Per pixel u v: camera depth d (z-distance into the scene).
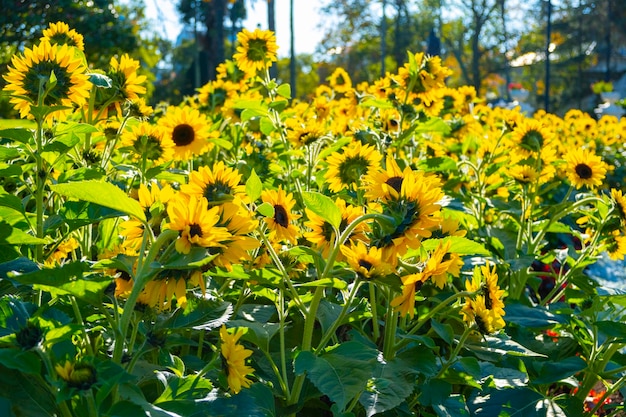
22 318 1.90
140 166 3.38
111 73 3.15
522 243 4.32
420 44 57.03
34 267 2.10
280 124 4.52
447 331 2.74
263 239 2.32
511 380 3.03
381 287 2.71
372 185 2.20
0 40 14.33
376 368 2.53
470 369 2.64
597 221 4.02
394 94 4.55
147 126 3.27
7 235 2.23
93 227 3.42
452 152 6.27
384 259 2.16
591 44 68.06
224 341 2.12
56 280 1.80
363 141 3.97
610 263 7.51
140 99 3.46
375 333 2.87
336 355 2.24
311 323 2.34
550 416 2.83
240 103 4.46
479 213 4.59
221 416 2.00
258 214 2.60
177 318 2.14
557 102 63.91
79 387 1.67
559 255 4.22
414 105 4.56
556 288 4.04
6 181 3.01
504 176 5.52
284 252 2.50
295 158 4.73
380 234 2.20
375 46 57.69
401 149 5.36
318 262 2.37
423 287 3.43
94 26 15.43
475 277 2.64
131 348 2.00
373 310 2.85
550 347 3.65
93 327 2.15
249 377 2.55
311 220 2.44
